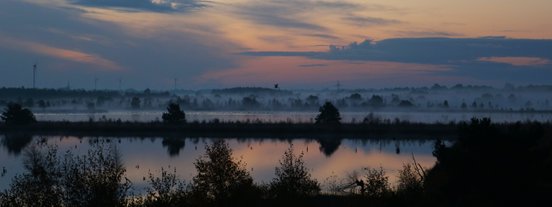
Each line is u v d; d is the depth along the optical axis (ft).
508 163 107.55
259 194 168.86
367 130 556.92
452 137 521.24
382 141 504.02
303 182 175.94
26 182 121.60
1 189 220.64
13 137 509.76
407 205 132.05
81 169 126.62
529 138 111.86
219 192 159.94
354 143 485.15
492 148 109.81
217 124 593.42
